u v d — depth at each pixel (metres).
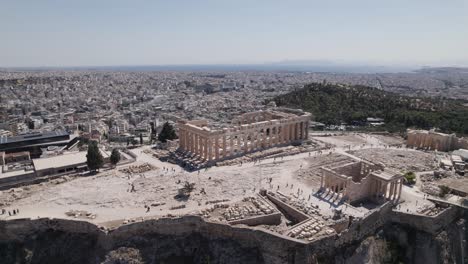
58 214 95.00
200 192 111.94
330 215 96.50
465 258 104.25
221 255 86.75
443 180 128.50
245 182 121.69
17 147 172.25
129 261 84.19
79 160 136.12
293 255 81.44
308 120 181.00
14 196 107.38
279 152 158.12
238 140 155.75
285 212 101.75
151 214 95.12
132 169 133.88
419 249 97.25
